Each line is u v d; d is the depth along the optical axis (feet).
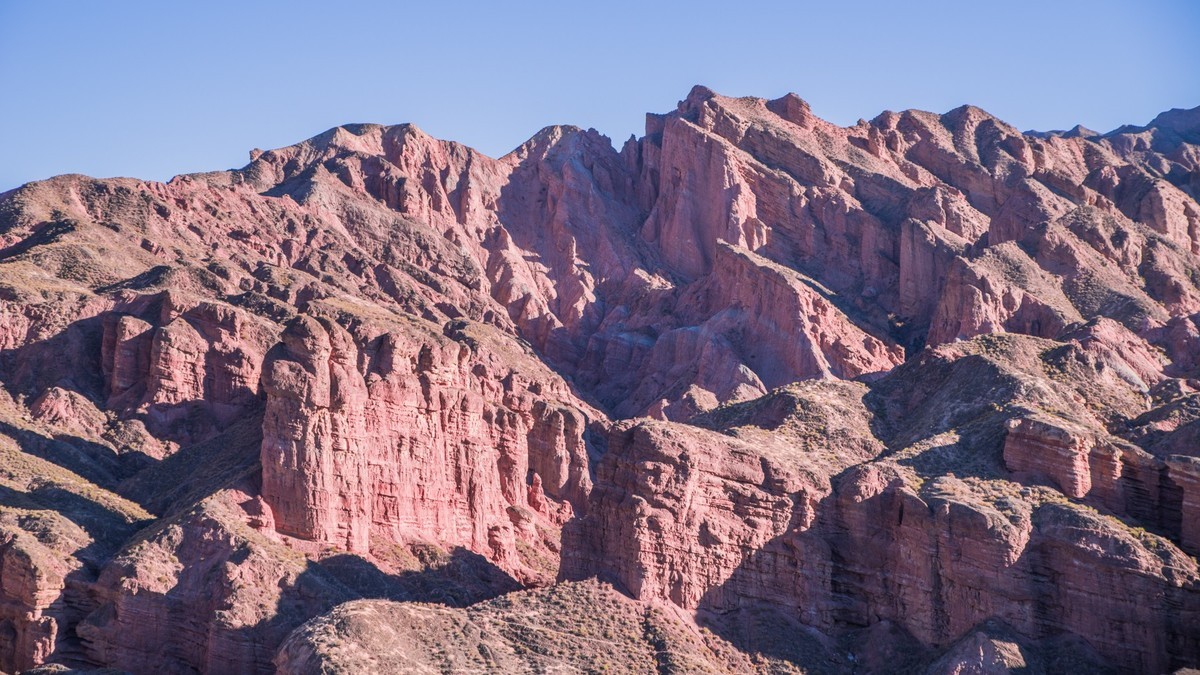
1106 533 459.32
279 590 493.36
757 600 480.64
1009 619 457.68
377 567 538.06
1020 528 465.47
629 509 477.77
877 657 468.75
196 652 484.33
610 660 442.09
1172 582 450.71
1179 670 428.97
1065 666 446.19
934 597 471.21
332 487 540.52
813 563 485.15
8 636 492.13
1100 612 453.17
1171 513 481.46
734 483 490.08
